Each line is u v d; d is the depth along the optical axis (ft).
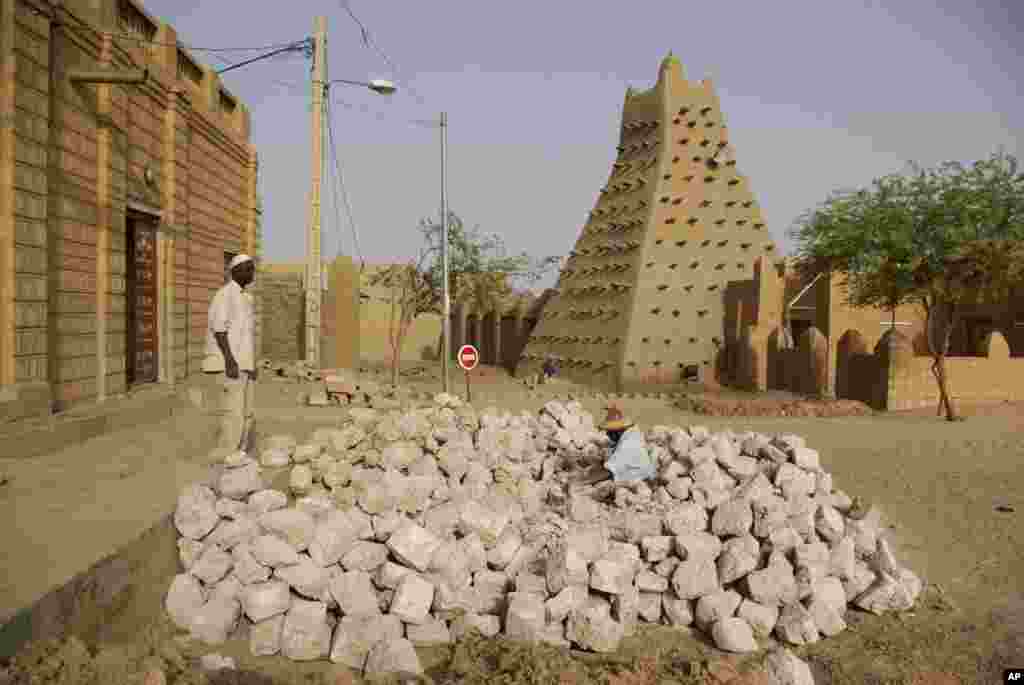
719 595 20.26
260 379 62.85
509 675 16.10
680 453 27.81
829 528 23.00
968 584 24.36
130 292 40.42
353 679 16.06
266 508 20.08
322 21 69.41
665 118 107.55
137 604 15.87
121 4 37.63
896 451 46.68
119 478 21.67
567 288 121.80
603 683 16.12
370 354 155.02
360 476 24.16
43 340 28.32
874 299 71.77
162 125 43.11
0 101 25.79
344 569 19.42
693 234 103.45
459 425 31.17
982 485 37.11
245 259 24.77
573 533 21.90
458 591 19.63
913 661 18.62
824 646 19.62
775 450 26.78
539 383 101.55
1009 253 61.21
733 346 98.43
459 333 161.07
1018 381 75.05
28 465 23.50
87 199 32.89
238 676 15.24
